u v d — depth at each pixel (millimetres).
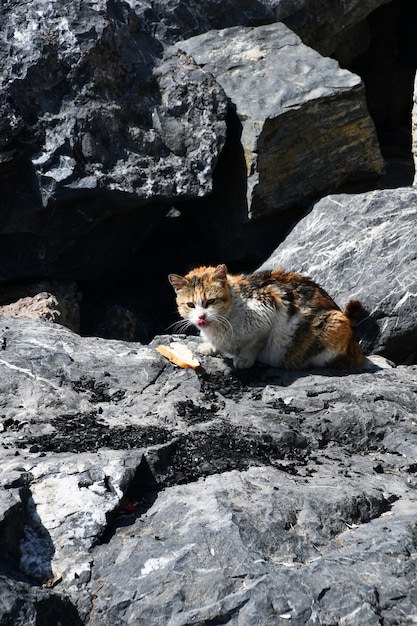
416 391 12297
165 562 8508
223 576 8281
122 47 17156
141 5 18891
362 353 13555
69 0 17031
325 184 17766
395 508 9609
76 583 8555
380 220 16125
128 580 8461
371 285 15172
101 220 16703
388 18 25266
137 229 17641
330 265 15695
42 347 12484
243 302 12523
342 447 11086
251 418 11195
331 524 9102
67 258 17078
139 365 12250
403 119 26141
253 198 17078
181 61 17812
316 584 8125
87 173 15977
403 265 15297
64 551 8820
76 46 16531
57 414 11133
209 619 7961
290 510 9172
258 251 17734
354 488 9727
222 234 17922
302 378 12609
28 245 16734
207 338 12961
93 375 12008
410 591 8203
